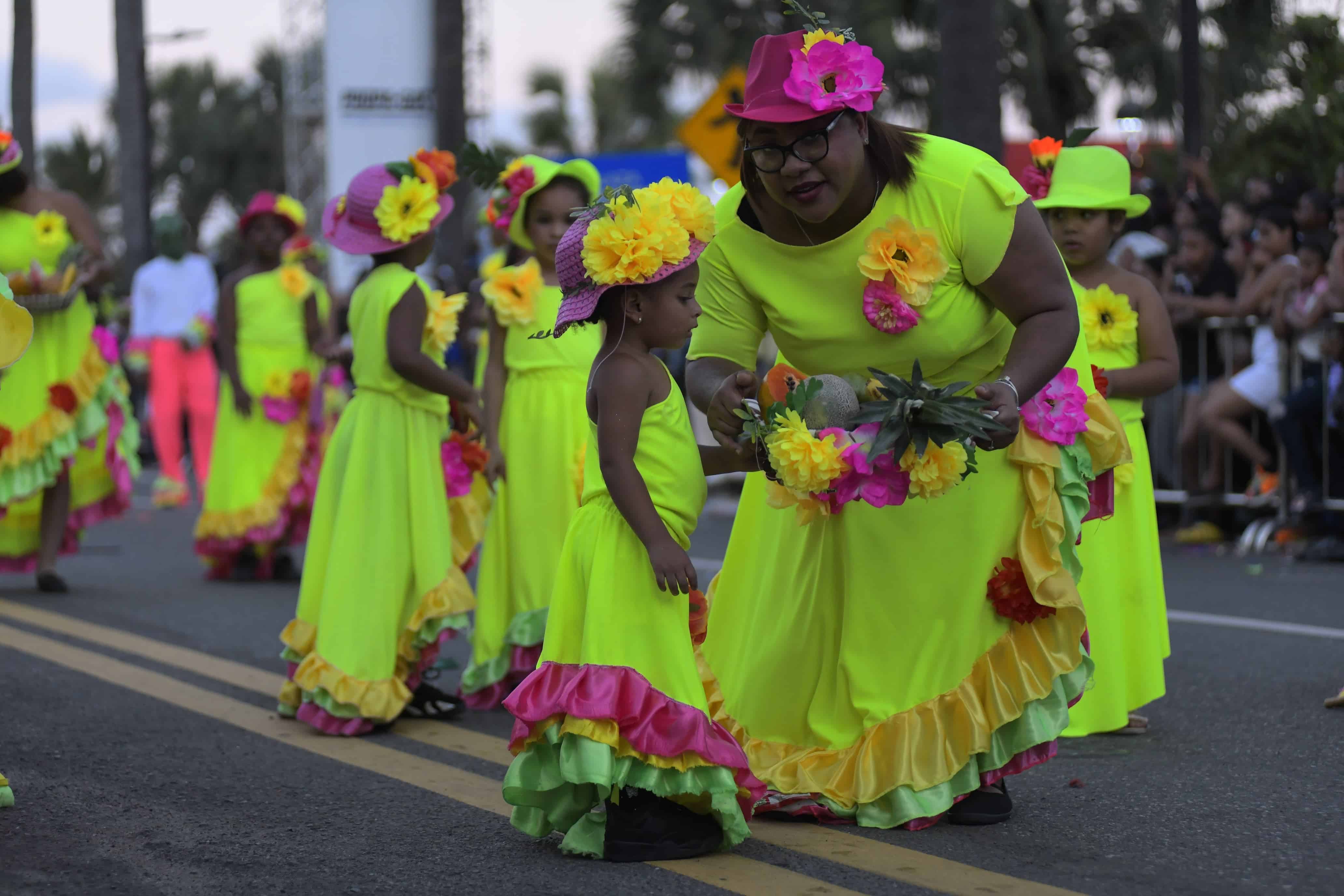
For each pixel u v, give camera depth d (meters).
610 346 3.65
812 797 3.92
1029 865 3.56
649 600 3.59
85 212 8.28
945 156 3.70
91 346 8.23
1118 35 25.30
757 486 4.36
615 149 43.88
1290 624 7.01
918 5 23.48
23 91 20.22
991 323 3.82
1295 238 10.02
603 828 3.67
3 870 3.57
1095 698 4.85
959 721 3.84
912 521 3.89
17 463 7.93
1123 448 4.06
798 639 4.06
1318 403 9.39
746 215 3.85
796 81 3.44
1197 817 3.98
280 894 3.39
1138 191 10.80
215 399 13.63
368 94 16.52
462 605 5.28
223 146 50.53
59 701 5.58
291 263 9.34
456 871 3.56
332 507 5.38
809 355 3.91
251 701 5.66
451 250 15.80
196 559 10.18
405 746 4.98
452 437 5.58
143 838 3.85
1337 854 3.64
